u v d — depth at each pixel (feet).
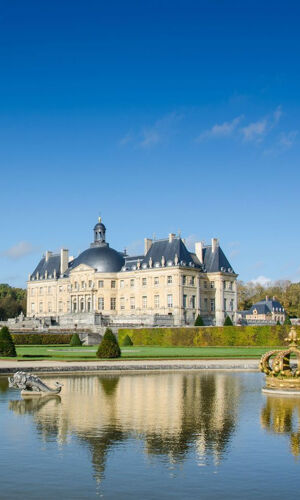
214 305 557.33
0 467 70.49
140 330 388.98
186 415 104.68
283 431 91.40
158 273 528.22
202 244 570.87
